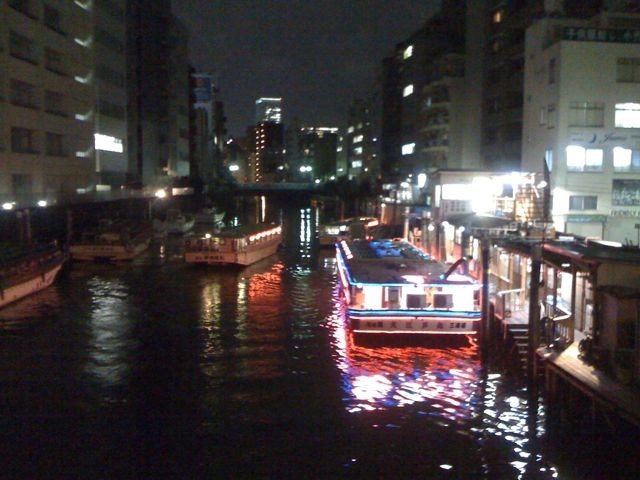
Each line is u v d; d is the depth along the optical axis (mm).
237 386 20562
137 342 25500
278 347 24922
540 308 20656
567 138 41594
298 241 65375
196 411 18500
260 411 18562
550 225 30469
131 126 82812
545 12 49219
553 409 17906
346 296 28094
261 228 51312
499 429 17312
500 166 59812
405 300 24844
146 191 72938
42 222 46656
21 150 46750
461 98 71812
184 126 103750
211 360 23234
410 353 23984
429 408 18766
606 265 17766
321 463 15508
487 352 22781
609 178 41938
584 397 16750
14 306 31953
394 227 59688
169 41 91000
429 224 45625
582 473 14977
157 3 88438
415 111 86000
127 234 48469
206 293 35781
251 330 27516
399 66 98062
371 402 19234
